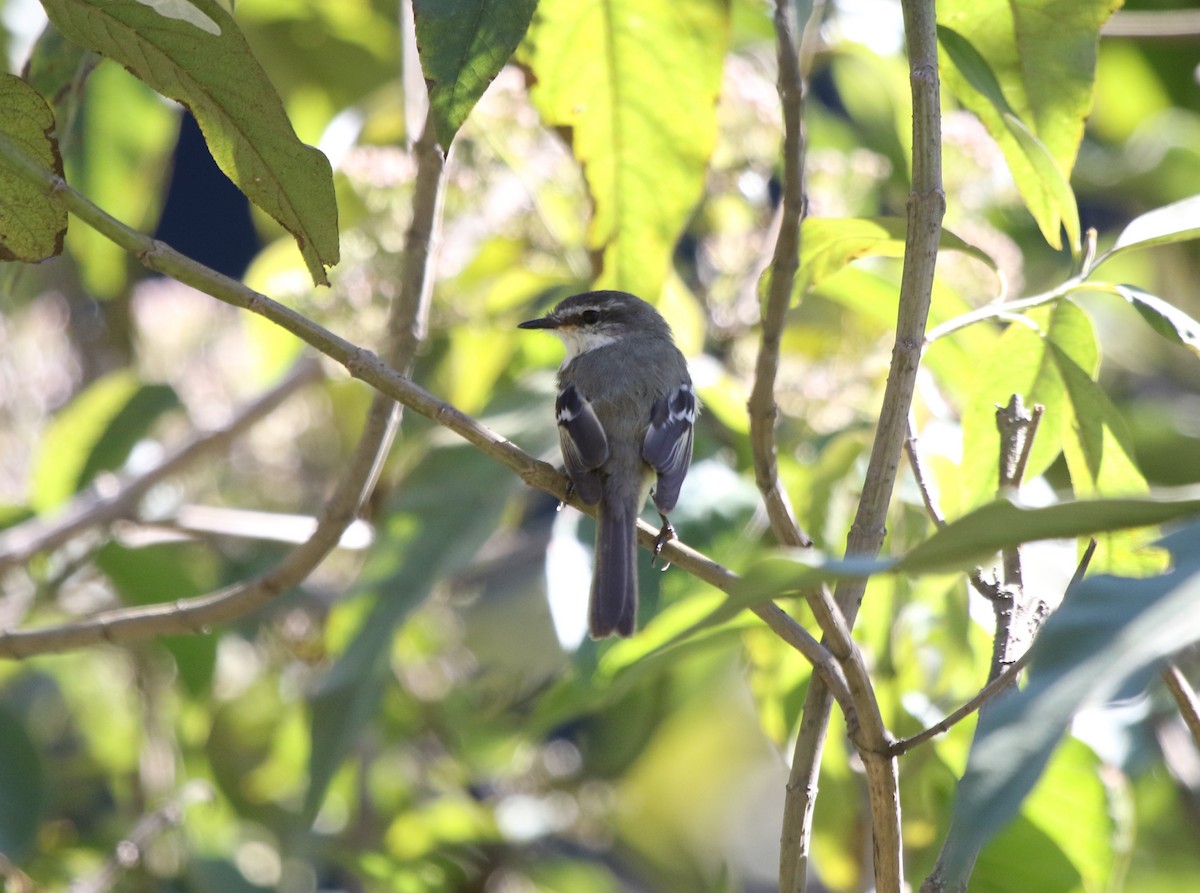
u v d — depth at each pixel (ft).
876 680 28.81
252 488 44.52
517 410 34.37
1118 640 12.43
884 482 18.44
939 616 30.01
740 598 13.64
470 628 45.27
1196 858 39.78
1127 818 24.99
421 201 24.23
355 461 23.81
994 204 38.45
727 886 36.96
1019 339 23.54
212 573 45.83
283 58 46.50
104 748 44.60
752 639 30.25
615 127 26.61
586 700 29.09
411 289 23.99
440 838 40.88
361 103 40.34
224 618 25.11
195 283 18.90
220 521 37.76
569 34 25.57
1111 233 47.80
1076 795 24.90
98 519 35.60
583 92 26.23
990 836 12.08
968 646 29.45
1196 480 44.88
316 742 30.37
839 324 36.06
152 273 45.93
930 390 29.58
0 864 31.71
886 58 37.68
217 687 42.06
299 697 41.70
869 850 32.04
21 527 37.78
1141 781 38.68
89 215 18.43
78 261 42.96
